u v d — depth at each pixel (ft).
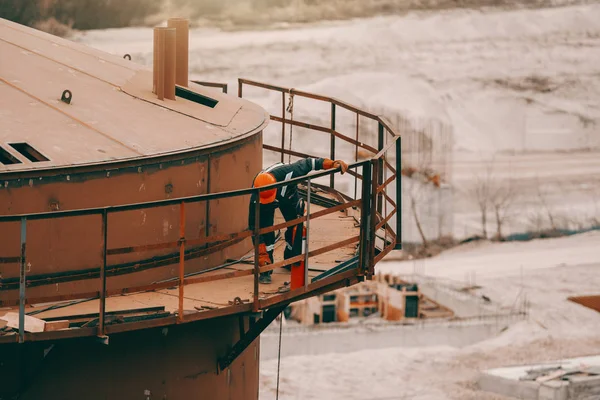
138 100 50.93
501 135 418.31
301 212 48.16
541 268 319.68
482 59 454.81
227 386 49.39
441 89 438.81
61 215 36.17
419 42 453.17
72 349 41.70
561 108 442.50
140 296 43.55
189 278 43.62
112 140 44.83
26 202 40.16
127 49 347.97
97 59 56.08
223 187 49.14
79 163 41.63
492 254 342.64
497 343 237.25
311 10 449.89
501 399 200.54
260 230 41.14
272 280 47.39
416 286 266.77
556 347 234.58
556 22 469.57
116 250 37.60
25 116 44.83
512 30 462.19
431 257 337.11
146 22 365.40
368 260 45.52
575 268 318.86
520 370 211.61
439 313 258.37
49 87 48.73
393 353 226.58
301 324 239.30
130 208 37.29
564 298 279.90
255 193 40.47
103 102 49.03
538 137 428.15
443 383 210.18
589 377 203.92
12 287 40.57
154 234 44.62
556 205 381.81
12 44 53.16
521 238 359.66
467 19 466.70
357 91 425.69
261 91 411.54
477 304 262.06
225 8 435.12
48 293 41.37
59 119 45.42
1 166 39.75
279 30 441.27
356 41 444.14
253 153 53.72
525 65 452.76
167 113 50.52
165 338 44.55
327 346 229.04
